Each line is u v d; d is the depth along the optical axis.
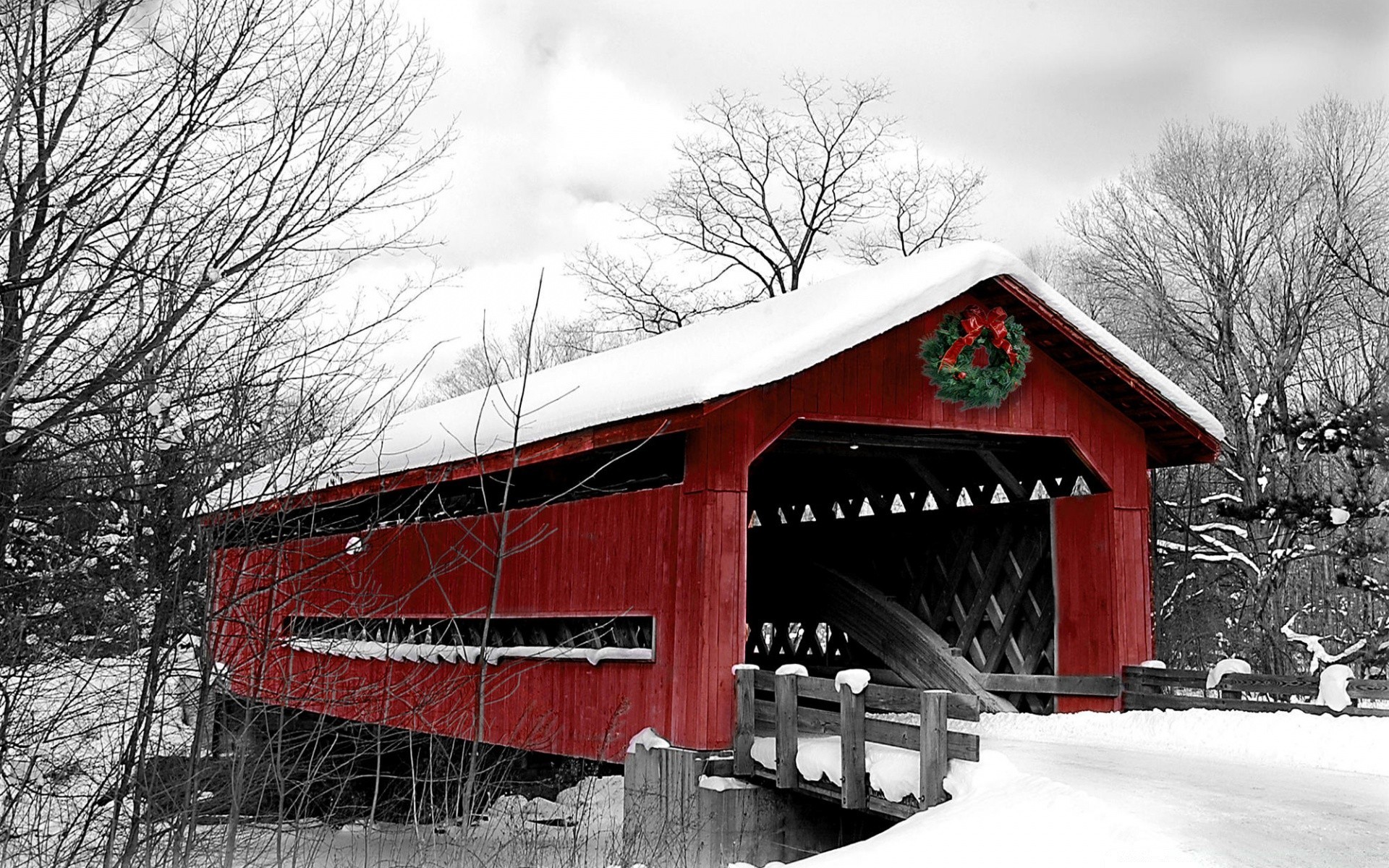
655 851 8.80
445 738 13.64
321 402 7.62
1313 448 15.80
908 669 12.16
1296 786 7.47
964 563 12.43
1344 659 15.94
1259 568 20.75
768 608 14.66
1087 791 7.05
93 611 7.02
